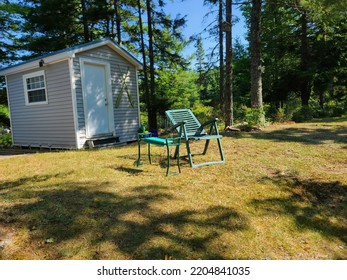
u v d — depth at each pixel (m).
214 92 26.03
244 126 8.92
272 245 2.41
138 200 3.10
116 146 7.57
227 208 2.95
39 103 8.12
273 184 3.68
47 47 14.62
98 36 16.39
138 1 13.52
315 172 4.13
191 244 2.32
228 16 9.58
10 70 8.64
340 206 3.15
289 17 16.31
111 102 8.38
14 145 9.23
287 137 7.03
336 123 10.17
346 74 17.25
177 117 5.09
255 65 9.61
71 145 7.45
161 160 5.07
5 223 2.56
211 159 4.98
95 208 2.88
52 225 2.53
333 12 7.28
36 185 3.64
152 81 13.03
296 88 18.14
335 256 2.32
